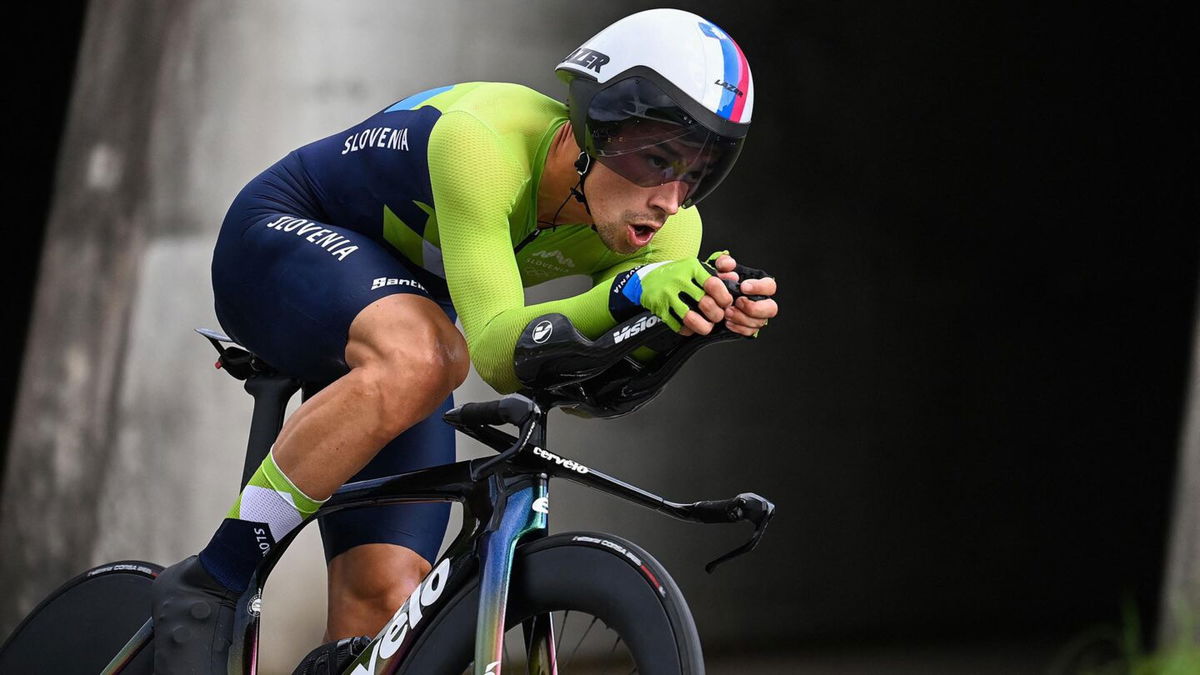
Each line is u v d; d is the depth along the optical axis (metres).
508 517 5.98
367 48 15.52
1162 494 23.19
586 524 17.30
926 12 20.81
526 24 16.61
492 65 16.34
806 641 18.89
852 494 19.97
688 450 18.33
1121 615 21.75
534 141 6.52
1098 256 22.84
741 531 18.81
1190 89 23.66
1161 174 23.41
